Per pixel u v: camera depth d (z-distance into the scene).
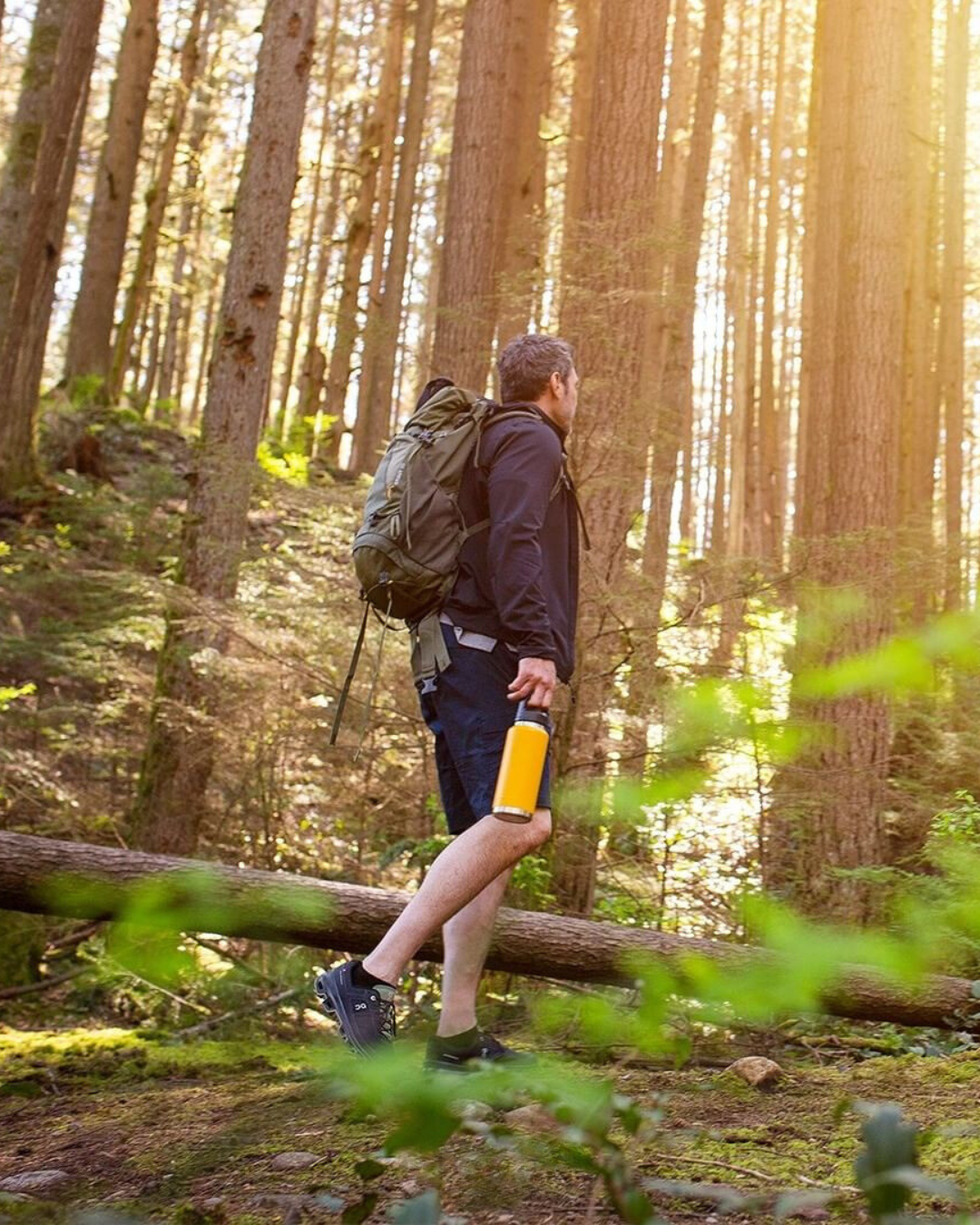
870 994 3.21
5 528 11.80
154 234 21.67
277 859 5.93
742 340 23.16
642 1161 2.07
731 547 21.20
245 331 7.80
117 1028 4.80
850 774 3.67
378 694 5.61
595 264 5.21
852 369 8.04
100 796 7.45
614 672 4.51
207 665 6.03
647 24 7.40
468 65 9.96
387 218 23.17
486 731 2.71
